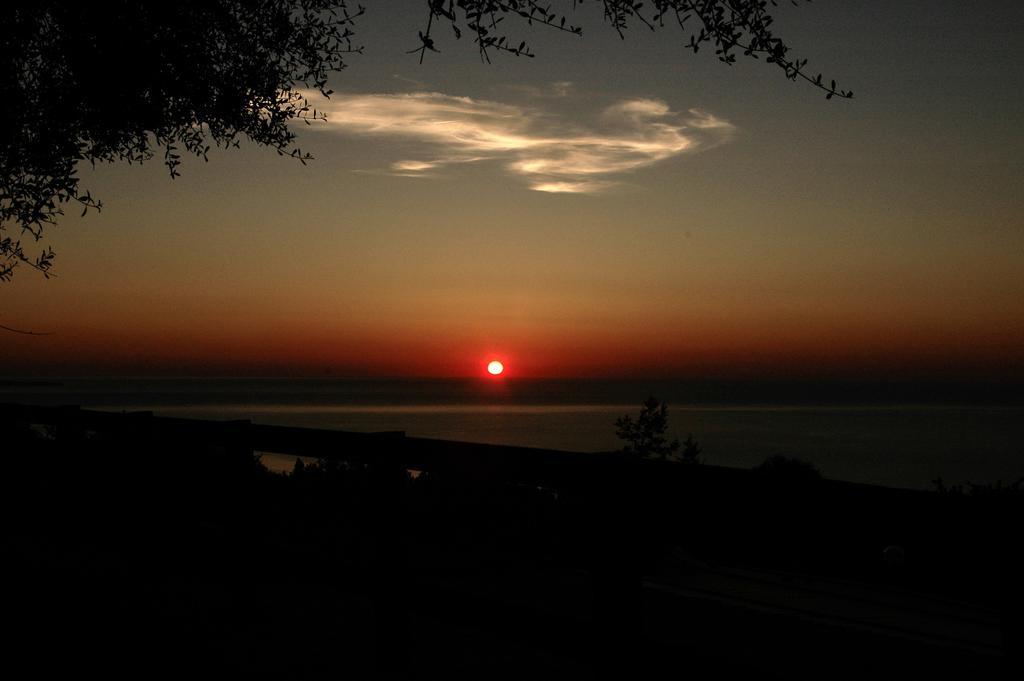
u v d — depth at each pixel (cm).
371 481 454
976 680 516
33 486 715
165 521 600
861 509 280
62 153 677
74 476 679
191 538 576
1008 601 255
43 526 702
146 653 480
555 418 17025
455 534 811
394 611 446
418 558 771
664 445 1456
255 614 536
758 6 513
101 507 659
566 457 360
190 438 563
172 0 666
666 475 330
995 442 12431
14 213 657
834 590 787
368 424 13800
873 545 279
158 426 584
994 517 250
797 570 856
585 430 12912
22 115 656
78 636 505
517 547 782
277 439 503
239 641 500
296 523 916
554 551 762
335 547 788
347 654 473
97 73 660
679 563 917
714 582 822
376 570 454
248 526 532
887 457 9669
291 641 496
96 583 631
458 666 455
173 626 527
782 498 296
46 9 645
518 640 383
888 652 571
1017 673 253
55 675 448
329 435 470
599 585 348
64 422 670
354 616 549
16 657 474
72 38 653
